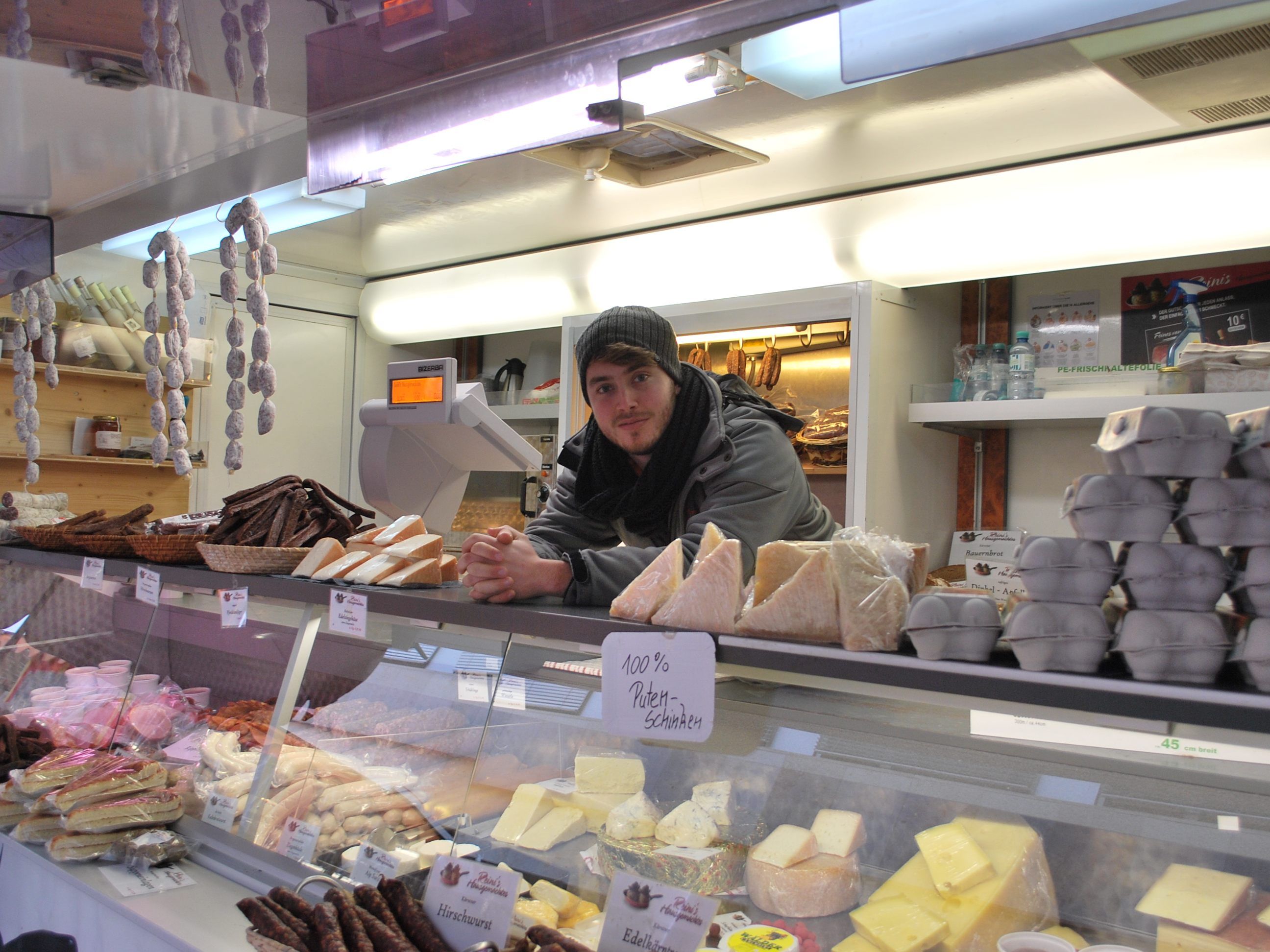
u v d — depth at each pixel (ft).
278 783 5.23
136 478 13.29
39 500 10.46
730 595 3.71
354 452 16.33
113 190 7.21
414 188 11.48
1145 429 2.80
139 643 7.48
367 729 5.25
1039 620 2.92
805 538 6.23
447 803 4.65
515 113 4.81
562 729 4.49
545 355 15.35
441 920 3.87
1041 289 11.55
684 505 6.14
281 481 6.92
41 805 5.44
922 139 9.24
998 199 9.37
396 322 15.44
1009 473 11.70
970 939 3.32
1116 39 6.36
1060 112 8.41
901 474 10.87
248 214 6.25
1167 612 2.78
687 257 11.55
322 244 14.20
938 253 9.94
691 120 9.16
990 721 3.71
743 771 4.01
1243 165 8.09
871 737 3.85
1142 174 8.59
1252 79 6.98
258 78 5.00
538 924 3.73
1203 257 10.46
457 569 5.70
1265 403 8.52
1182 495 2.86
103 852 5.10
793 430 6.19
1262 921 2.98
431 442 7.98
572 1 4.09
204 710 6.49
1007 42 3.25
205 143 6.10
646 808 4.11
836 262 10.54
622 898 3.60
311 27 4.51
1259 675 2.64
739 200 11.14
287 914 4.02
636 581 4.06
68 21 4.47
